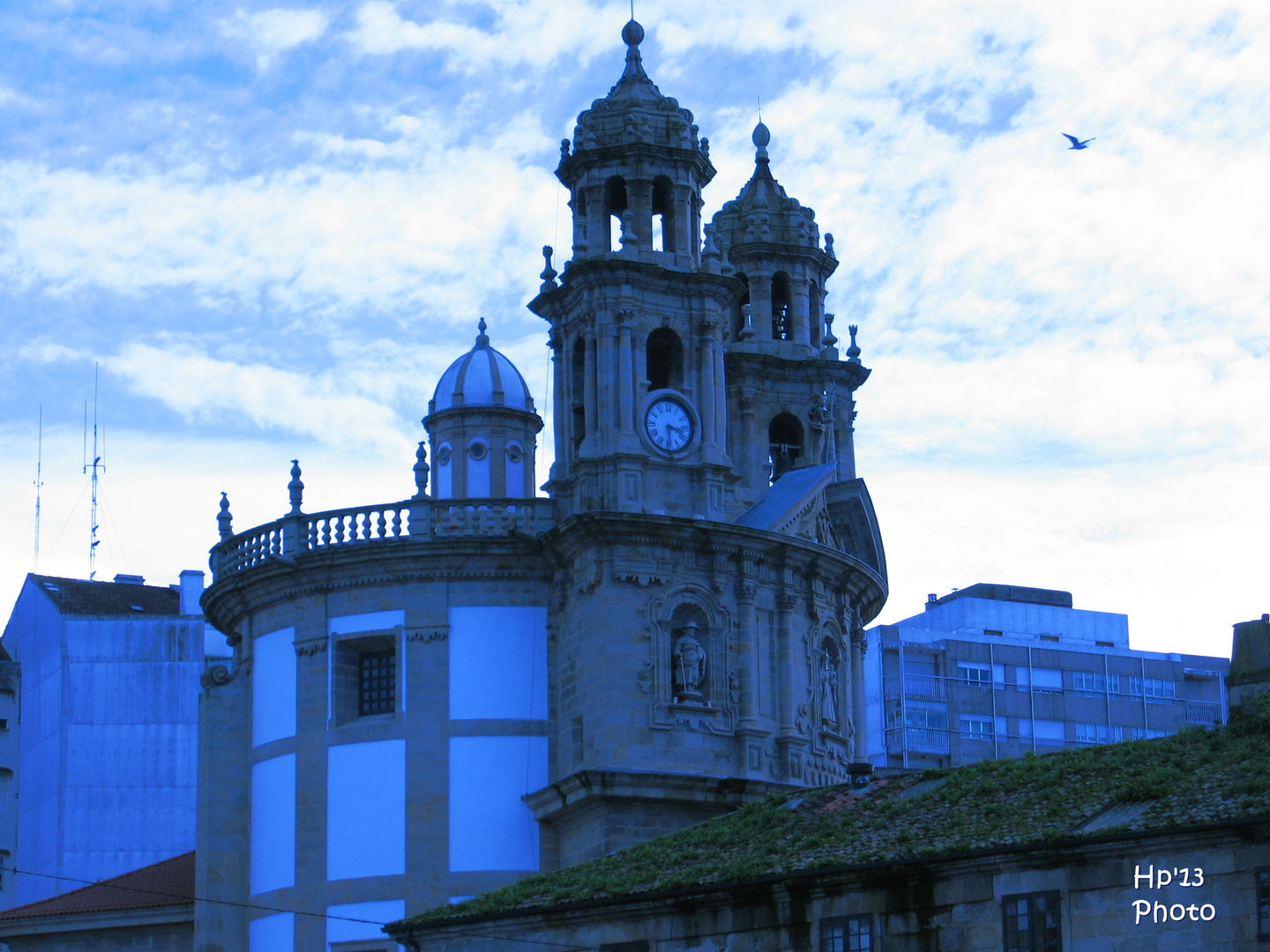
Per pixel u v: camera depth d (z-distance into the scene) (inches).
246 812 3029.0
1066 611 5393.7
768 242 3528.5
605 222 3043.8
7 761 4507.9
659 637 2827.3
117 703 4288.9
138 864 4217.5
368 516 2992.1
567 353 3036.4
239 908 2994.6
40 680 4426.7
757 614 2925.7
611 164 3058.6
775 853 2079.2
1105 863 1770.4
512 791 2874.0
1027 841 1812.3
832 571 3058.6
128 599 4559.5
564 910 2113.7
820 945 1926.7
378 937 2832.2
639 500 2883.9
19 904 4372.5
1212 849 1720.0
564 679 2901.1
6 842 4458.7
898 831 2012.8
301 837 2915.8
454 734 2886.3
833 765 3006.9
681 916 2036.2
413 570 2938.0
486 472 3472.0
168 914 3065.9
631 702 2790.4
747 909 1987.0
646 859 2266.2
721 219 3570.4
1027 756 2178.9
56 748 4269.2
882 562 3398.1
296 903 2896.2
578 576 2886.3
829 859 1964.8
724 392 3063.5
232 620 3157.0
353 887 2861.7
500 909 2193.7
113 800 4242.1
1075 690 5147.6
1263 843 1696.6
